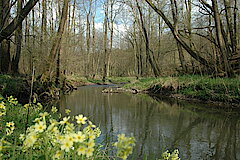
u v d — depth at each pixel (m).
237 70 10.11
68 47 16.55
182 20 12.62
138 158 3.04
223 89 8.15
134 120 5.44
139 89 13.54
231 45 11.63
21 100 7.18
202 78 9.96
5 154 1.79
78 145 1.28
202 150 3.46
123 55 38.88
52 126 1.37
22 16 6.71
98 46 32.62
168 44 20.66
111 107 7.43
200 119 5.58
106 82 23.94
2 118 2.95
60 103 8.16
